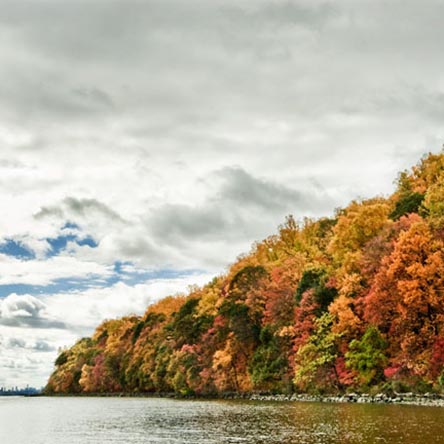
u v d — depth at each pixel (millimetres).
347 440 26031
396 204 79688
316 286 71312
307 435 28828
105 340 186250
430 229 57188
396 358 55406
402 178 95062
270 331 80500
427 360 51500
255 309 88875
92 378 171125
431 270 52469
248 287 94750
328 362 65375
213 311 112062
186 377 107000
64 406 88250
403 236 55344
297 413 44031
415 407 44125
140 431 36812
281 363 76188
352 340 60125
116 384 159875
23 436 35656
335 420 36156
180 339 115438
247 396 84312
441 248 53406
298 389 72938
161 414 54031
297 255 89938
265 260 108750
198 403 75812
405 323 54625
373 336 58000
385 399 51969
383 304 56656
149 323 148625
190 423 41250
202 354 104000
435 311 53688
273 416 42812
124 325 179500
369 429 29969
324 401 61156
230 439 29156
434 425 30797
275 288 82625
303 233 106375
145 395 135875
